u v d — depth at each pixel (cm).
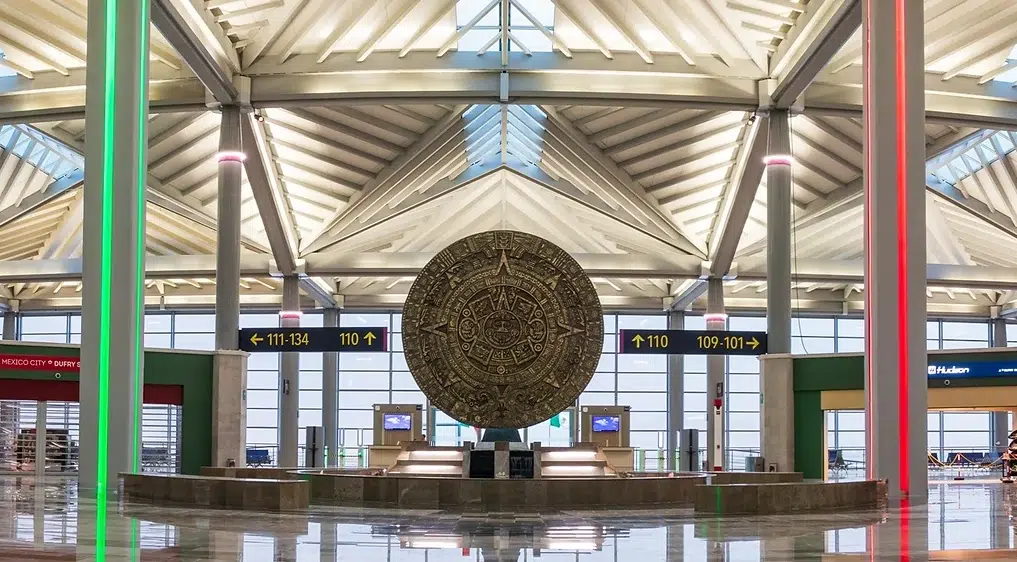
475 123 3447
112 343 1994
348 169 3638
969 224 4191
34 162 3725
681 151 3553
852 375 2962
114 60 2034
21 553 891
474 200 4209
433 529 1177
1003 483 2944
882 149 2003
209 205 3891
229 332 3055
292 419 4728
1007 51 2859
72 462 3150
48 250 4472
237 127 3028
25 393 2862
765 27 2884
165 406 3112
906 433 1952
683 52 2953
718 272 4150
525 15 2892
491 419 1870
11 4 2648
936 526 1256
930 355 2908
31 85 3008
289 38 2914
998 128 3105
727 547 993
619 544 1019
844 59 2986
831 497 1585
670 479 1644
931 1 2648
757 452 4762
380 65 2973
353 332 3088
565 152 3612
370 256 4238
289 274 4203
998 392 2808
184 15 2536
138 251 2036
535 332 1891
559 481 1580
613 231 4272
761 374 3120
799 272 4278
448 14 2845
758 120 3152
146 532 1099
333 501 1614
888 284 1981
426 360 1884
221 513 1384
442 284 1905
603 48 2964
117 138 2023
